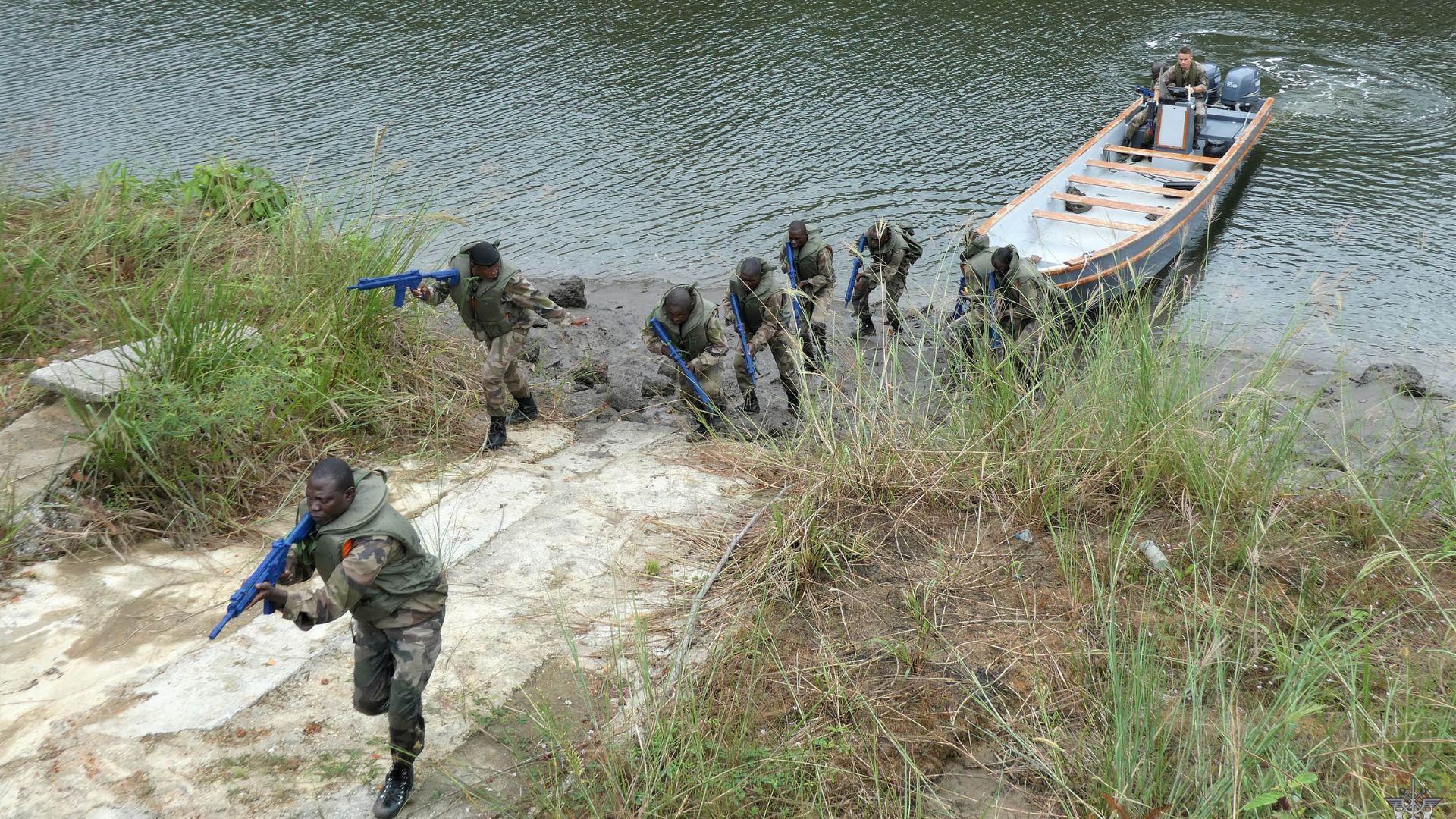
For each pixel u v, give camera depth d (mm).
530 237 13711
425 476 7184
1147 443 6594
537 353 10203
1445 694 4766
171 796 4387
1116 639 5234
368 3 23000
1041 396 7270
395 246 8469
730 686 5055
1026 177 15352
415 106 17625
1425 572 5730
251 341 7102
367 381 7641
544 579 6020
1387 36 21250
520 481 7246
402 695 4250
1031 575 5914
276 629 5445
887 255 10539
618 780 4480
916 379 7238
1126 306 7551
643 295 12305
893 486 6645
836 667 5195
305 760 4629
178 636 5332
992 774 4605
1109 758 4406
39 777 4418
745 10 22828
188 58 19656
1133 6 23031
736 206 14602
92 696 4891
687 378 8180
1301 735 4578
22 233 8188
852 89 18750
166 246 8570
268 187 9930
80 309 7758
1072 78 19109
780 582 5793
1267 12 22625
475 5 23000
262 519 6371
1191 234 13656
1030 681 5082
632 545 6414
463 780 4570
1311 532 6191
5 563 5691
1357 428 7719
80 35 20844
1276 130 17156
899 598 5758
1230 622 5352
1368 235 13617
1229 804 4062
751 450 7777
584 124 17156
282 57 19859
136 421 6176
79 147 15469
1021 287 9031
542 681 5172
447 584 4449
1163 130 15492
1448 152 16125
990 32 21547
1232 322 11406
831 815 4340
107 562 5848
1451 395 9773
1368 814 4055
